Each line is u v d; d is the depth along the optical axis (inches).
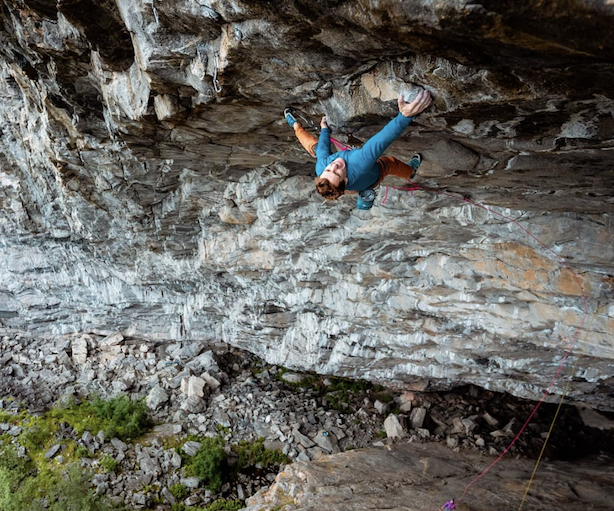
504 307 396.5
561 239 303.9
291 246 458.6
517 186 248.4
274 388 767.7
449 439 650.8
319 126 208.7
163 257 612.1
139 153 297.1
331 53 150.2
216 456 629.9
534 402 714.8
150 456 646.5
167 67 184.2
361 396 753.6
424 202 317.4
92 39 197.6
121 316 818.8
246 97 191.3
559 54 109.1
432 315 467.2
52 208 589.6
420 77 142.9
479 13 100.7
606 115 145.0
